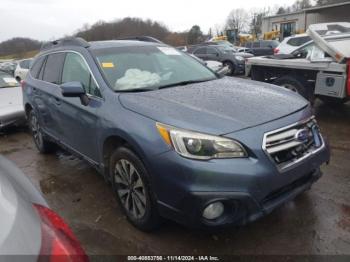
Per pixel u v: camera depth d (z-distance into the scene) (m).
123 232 3.20
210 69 4.44
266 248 2.86
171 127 2.70
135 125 2.92
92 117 3.51
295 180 2.83
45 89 4.70
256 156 2.60
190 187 2.54
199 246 2.94
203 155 2.56
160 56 4.28
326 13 30.92
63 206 3.79
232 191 2.51
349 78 5.86
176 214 2.68
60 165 5.05
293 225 3.13
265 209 2.64
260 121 2.76
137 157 2.94
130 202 3.22
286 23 38.38
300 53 7.80
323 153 3.12
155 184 2.77
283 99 3.27
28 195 1.84
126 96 3.29
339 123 6.34
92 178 4.48
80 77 3.96
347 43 5.98
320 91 6.38
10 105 6.85
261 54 22.34
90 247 3.02
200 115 2.79
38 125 5.34
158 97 3.25
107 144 3.36
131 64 3.94
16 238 1.36
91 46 4.16
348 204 3.42
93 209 3.67
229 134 2.61
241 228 3.12
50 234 1.56
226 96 3.27
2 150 6.07
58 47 4.75
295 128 2.89
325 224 3.12
